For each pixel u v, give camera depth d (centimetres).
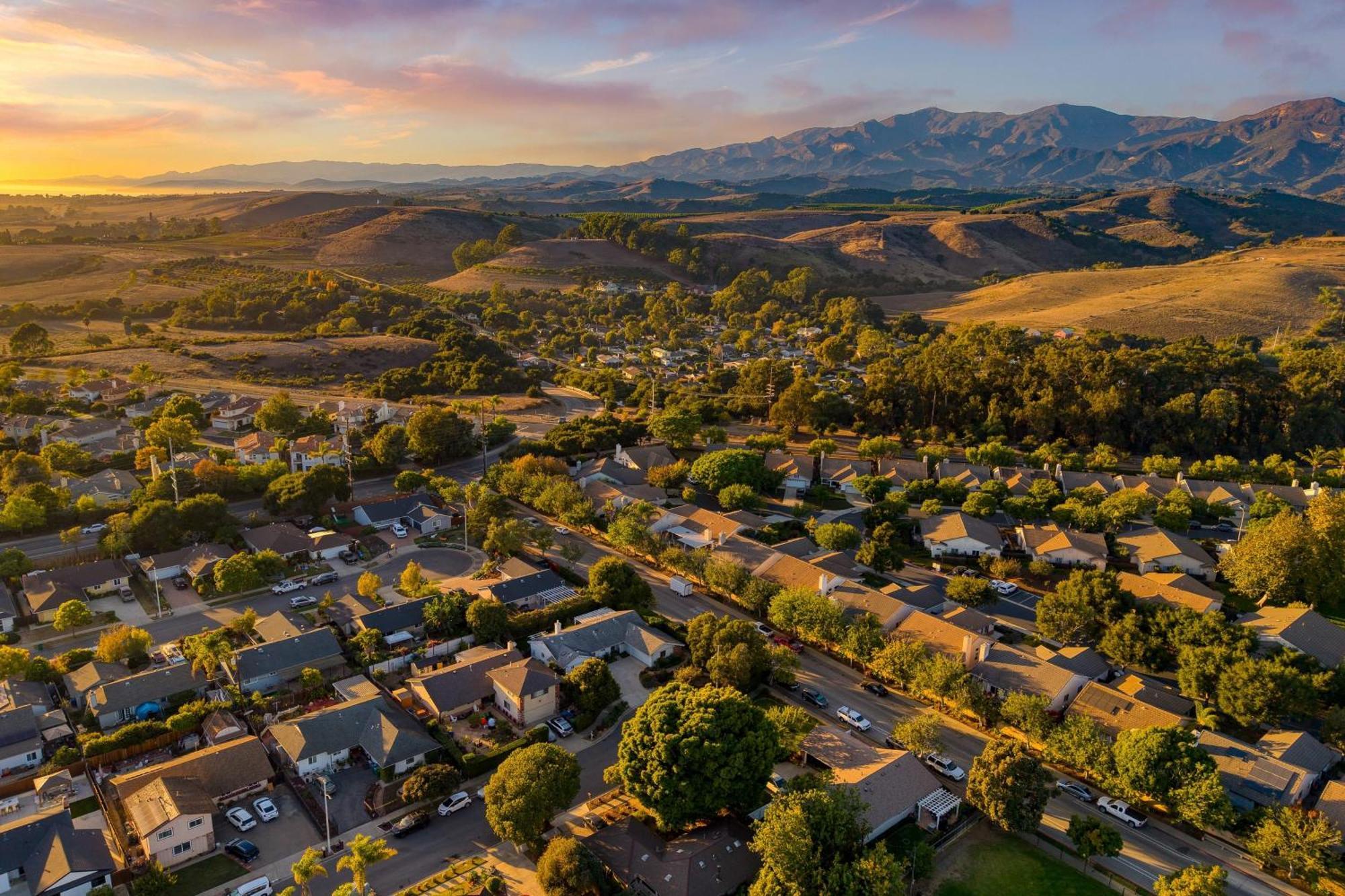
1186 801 7175
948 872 6869
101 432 17912
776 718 8056
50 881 6278
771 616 10650
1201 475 17350
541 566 12681
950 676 8881
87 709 8656
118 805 7338
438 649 10125
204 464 14775
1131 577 11719
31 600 10812
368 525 14200
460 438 18225
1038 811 7112
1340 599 11431
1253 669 8656
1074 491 15712
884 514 14200
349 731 8306
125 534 12375
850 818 6625
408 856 6994
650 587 11912
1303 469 18912
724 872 6569
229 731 8219
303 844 7106
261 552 12131
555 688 9050
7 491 13938
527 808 6775
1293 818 6875
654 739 7131
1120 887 6694
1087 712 8619
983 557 12875
